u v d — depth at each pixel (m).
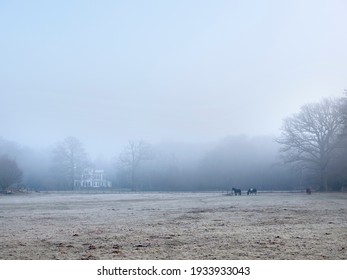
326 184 87.88
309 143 87.94
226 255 13.19
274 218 26.38
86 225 23.30
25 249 14.60
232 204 44.47
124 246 15.13
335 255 12.96
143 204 47.19
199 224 23.20
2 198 70.19
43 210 37.72
